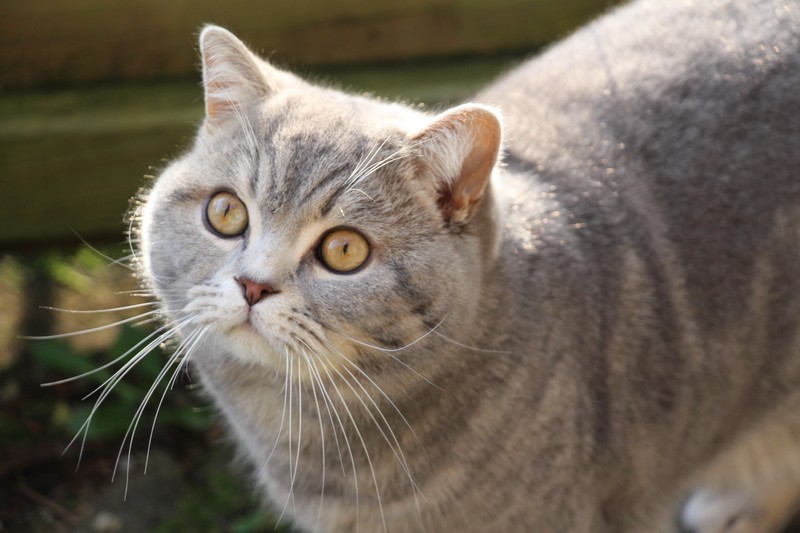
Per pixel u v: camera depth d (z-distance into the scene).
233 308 2.29
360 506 2.62
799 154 2.76
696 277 2.73
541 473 2.53
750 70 2.79
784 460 3.19
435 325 2.37
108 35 3.84
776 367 2.89
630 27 3.00
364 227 2.31
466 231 2.40
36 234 3.82
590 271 2.61
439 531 2.62
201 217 2.40
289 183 2.29
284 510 2.79
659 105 2.78
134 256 2.67
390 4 3.96
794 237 2.78
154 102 3.80
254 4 3.88
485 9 4.02
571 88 2.87
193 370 3.03
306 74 3.98
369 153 2.33
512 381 2.48
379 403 2.46
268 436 2.65
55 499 3.42
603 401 2.62
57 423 3.65
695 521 3.46
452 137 2.32
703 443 2.93
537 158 2.71
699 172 2.73
